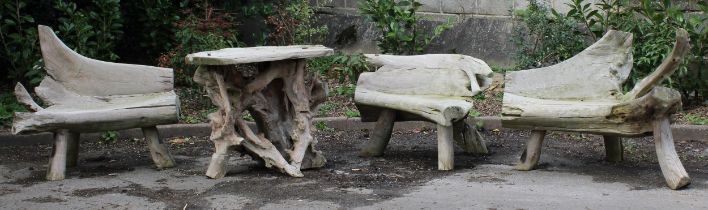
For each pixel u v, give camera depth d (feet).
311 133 20.77
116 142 25.68
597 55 20.80
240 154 22.34
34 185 19.86
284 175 20.31
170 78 22.15
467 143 23.08
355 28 33.45
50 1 30.81
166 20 31.89
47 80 21.52
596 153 22.90
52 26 31.48
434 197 17.84
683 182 18.19
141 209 17.37
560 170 20.57
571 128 19.33
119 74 21.91
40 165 22.38
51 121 19.99
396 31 30.86
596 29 28.55
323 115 27.84
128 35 32.99
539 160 21.93
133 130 26.16
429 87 22.07
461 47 31.96
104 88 21.79
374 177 19.97
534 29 29.22
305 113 20.61
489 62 31.58
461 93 21.65
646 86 18.86
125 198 18.34
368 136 26.21
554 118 19.43
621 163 21.44
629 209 16.62
